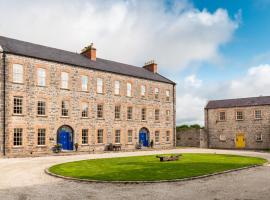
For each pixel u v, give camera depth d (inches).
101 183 552.1
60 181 575.5
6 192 484.7
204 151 1480.1
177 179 581.0
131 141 1558.8
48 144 1224.8
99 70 1435.8
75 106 1332.4
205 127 1967.3
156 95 1716.3
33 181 577.3
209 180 589.9
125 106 1542.8
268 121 1708.9
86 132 1366.9
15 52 1143.6
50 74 1254.3
